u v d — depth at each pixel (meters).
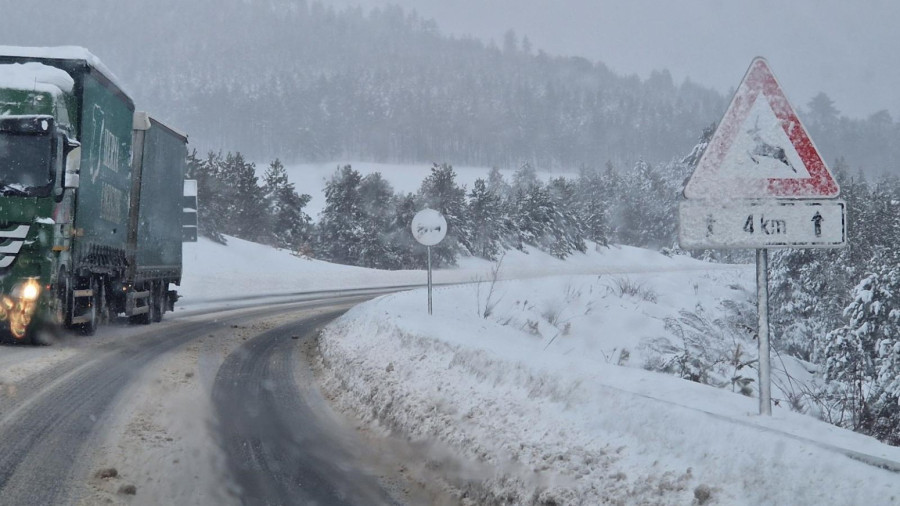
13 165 14.01
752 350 23.78
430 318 13.73
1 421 8.39
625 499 4.91
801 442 4.25
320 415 9.71
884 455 4.04
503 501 5.91
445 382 8.45
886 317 18.95
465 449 6.89
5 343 14.87
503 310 24.19
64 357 13.22
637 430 5.39
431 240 15.69
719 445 4.68
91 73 15.73
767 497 4.12
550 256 80.62
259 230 66.94
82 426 8.33
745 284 41.66
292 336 18.69
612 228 109.75
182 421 8.88
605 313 26.22
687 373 14.88
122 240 18.48
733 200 5.14
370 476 7.08
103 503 5.98
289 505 6.25
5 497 6.00
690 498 4.52
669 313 28.16
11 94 14.04
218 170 66.94
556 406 6.43
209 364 13.47
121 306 18.97
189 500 6.22
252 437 8.37
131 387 10.73
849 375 14.59
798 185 5.12
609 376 6.64
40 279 14.14
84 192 15.62
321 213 74.06
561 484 5.48
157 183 20.86
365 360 11.48
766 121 5.15
